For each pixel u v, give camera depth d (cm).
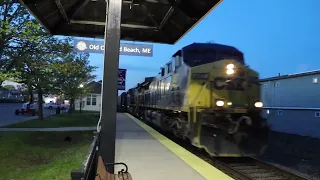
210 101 1026
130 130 1619
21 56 1359
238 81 1052
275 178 804
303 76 2127
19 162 1195
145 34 1029
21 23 1252
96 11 870
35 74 1476
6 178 982
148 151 960
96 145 450
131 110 3831
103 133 502
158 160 825
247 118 983
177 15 862
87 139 1695
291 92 2253
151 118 2028
